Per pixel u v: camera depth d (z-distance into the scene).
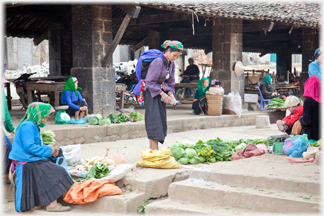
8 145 5.02
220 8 11.45
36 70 24.73
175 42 5.62
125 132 8.76
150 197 4.79
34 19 14.55
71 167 5.44
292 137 5.86
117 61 29.95
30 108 4.66
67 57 13.38
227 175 4.66
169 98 5.72
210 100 11.34
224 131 10.17
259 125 10.92
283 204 3.91
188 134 9.51
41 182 4.54
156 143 5.90
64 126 8.02
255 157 5.74
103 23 9.77
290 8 14.80
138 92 5.88
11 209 4.70
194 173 4.95
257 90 14.93
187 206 4.32
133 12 8.94
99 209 4.62
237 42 13.23
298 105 6.33
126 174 5.00
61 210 4.61
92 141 8.07
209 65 19.22
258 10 12.95
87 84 9.62
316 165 5.00
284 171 4.68
